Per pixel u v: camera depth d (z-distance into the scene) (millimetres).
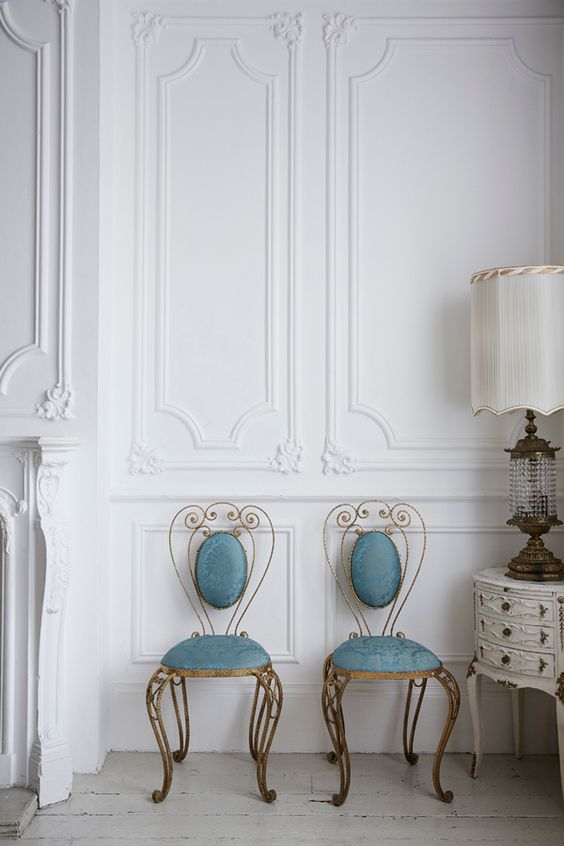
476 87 3424
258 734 3135
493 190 3410
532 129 3416
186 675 2816
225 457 3371
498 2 3416
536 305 2893
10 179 3191
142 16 3430
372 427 3381
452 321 3391
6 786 2869
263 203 3410
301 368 3387
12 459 2902
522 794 2910
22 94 3193
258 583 3336
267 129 3418
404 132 3422
